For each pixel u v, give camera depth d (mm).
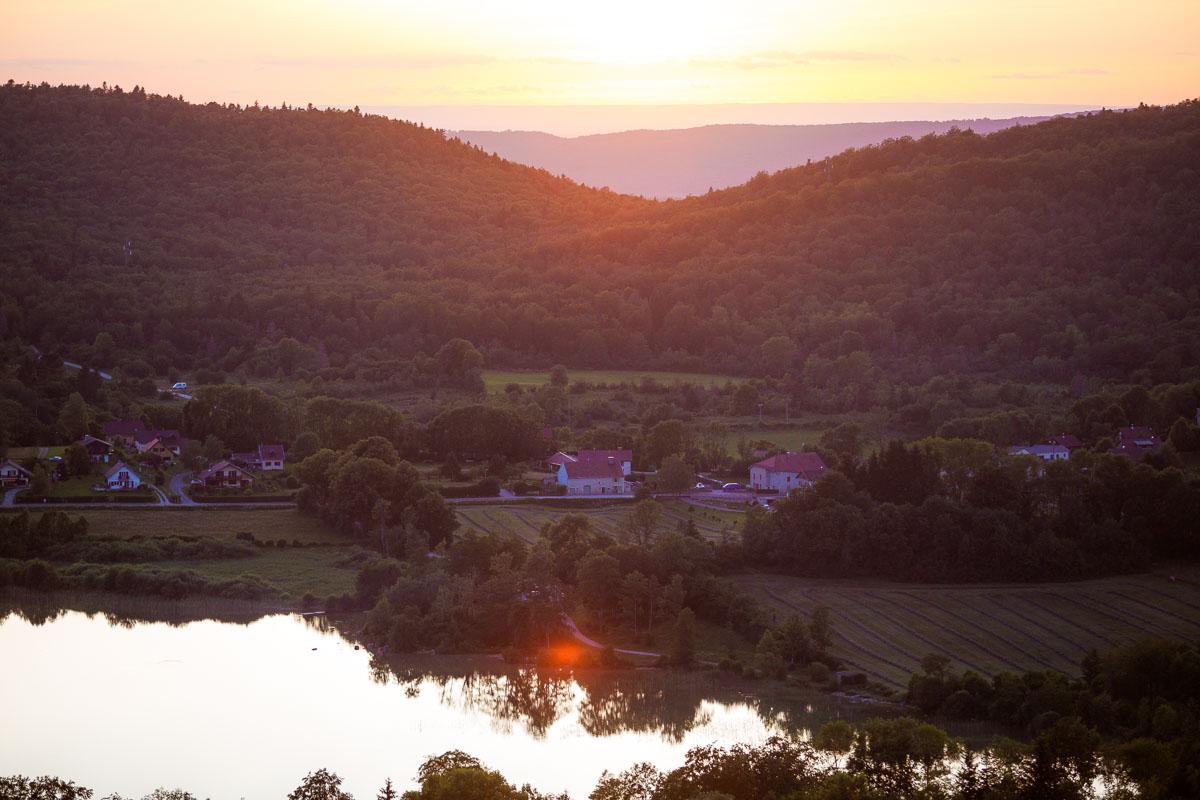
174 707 129000
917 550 169500
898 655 143125
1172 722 112750
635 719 127875
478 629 152500
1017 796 99625
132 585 167500
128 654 145750
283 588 170250
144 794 107000
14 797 91562
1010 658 141000
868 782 98062
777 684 137500
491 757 117125
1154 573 166375
